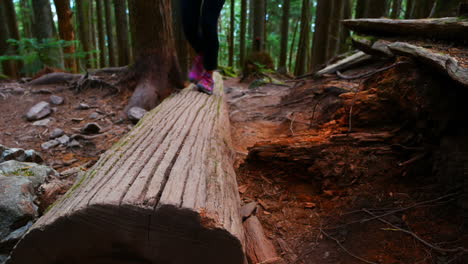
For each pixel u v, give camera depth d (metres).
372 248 1.77
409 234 1.79
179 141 2.02
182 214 1.13
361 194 2.19
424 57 2.02
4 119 4.07
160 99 4.75
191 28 3.11
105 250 1.20
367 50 3.21
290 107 4.54
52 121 4.03
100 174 1.51
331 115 3.27
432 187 2.05
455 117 2.04
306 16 9.86
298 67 10.39
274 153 2.63
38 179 2.30
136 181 1.36
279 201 2.36
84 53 8.11
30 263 1.21
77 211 1.14
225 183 1.66
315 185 2.47
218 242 1.14
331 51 8.14
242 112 5.03
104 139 3.59
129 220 1.15
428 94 2.12
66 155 3.18
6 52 8.61
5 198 1.92
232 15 14.34
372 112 2.58
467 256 1.55
